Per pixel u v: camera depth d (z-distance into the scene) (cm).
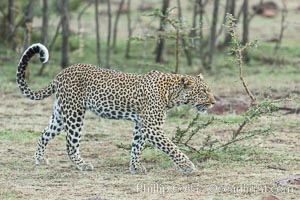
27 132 1670
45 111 1922
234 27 1488
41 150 1409
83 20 3116
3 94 2094
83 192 1217
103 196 1191
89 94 1370
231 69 2448
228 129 1717
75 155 1379
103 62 2538
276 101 1495
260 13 3259
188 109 1842
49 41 2708
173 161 1344
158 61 2452
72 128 1373
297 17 3231
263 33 2997
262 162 1428
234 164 1409
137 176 1334
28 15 2420
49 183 1277
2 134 1636
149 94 1345
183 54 2670
